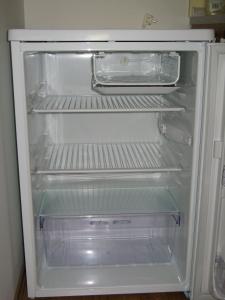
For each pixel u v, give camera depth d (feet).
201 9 6.30
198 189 4.98
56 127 6.67
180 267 5.75
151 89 4.98
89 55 6.26
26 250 5.15
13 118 5.51
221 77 4.52
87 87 6.41
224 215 5.05
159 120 6.72
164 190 6.79
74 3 6.26
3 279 4.74
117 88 4.94
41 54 5.96
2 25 4.71
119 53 5.75
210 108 4.54
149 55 5.81
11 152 5.32
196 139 4.84
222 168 4.75
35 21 6.29
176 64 5.01
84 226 6.79
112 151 6.54
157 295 5.66
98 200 6.44
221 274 5.33
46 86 6.33
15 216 5.60
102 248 6.55
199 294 5.33
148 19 6.38
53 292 5.37
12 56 4.41
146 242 6.78
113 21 6.38
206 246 5.17
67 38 4.38
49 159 6.13
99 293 5.43
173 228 6.26
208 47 4.41
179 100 5.57
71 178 6.86
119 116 6.69
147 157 6.30
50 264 6.00
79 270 5.85
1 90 4.64
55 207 6.15
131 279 5.62
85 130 6.72
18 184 5.89
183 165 5.48
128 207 6.15
